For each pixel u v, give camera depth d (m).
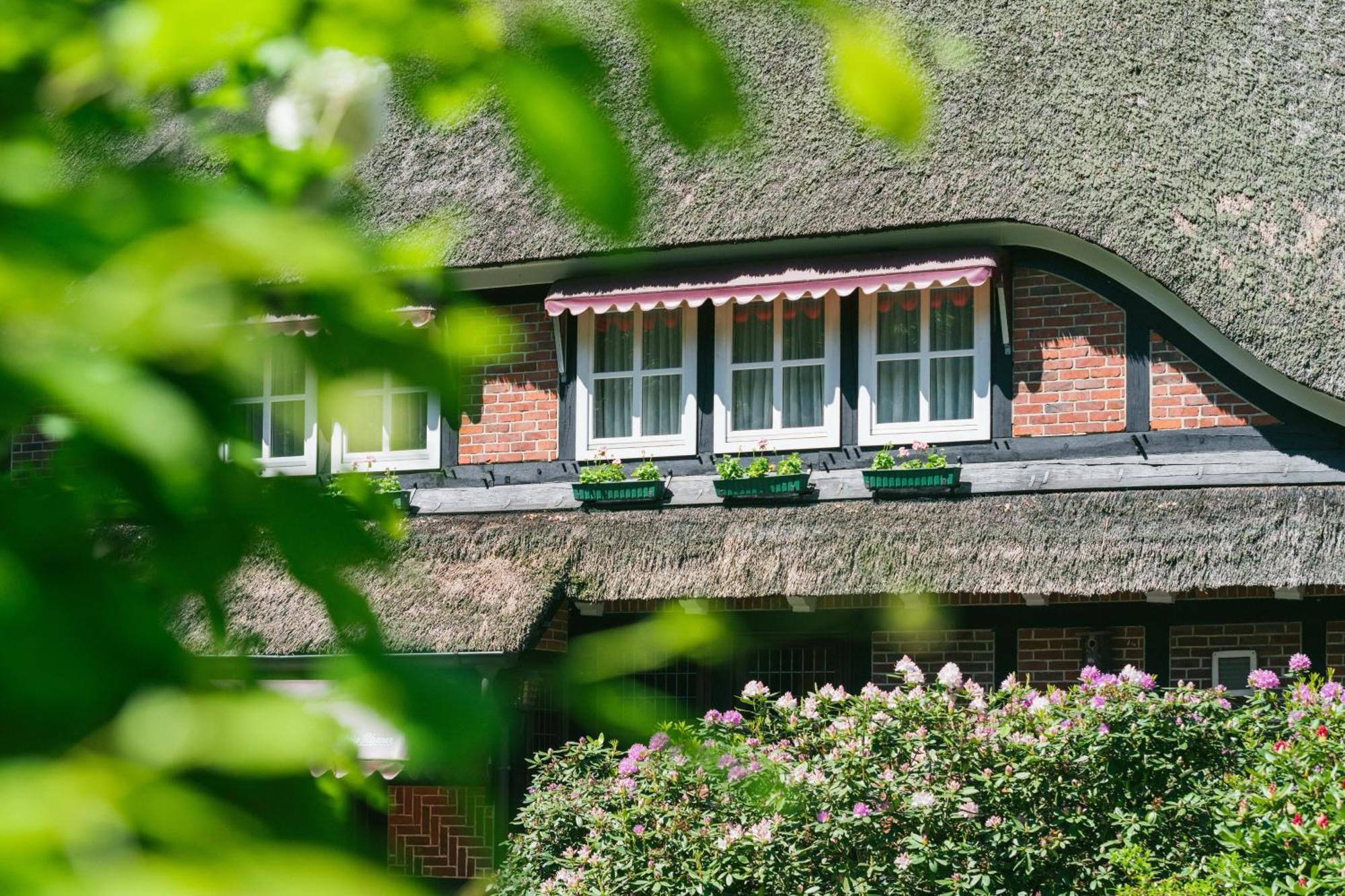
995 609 18.86
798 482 19.42
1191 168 19.02
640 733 1.27
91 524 0.97
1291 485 17.81
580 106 0.96
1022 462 18.83
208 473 1.03
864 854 14.57
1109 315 18.72
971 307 19.34
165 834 0.73
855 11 0.99
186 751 0.81
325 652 1.17
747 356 20.22
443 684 1.06
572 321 20.91
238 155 1.59
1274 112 19.77
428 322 1.16
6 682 0.79
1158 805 14.48
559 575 19.61
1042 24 20.67
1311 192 18.95
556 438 20.78
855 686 19.22
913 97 0.98
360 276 0.97
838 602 19.16
